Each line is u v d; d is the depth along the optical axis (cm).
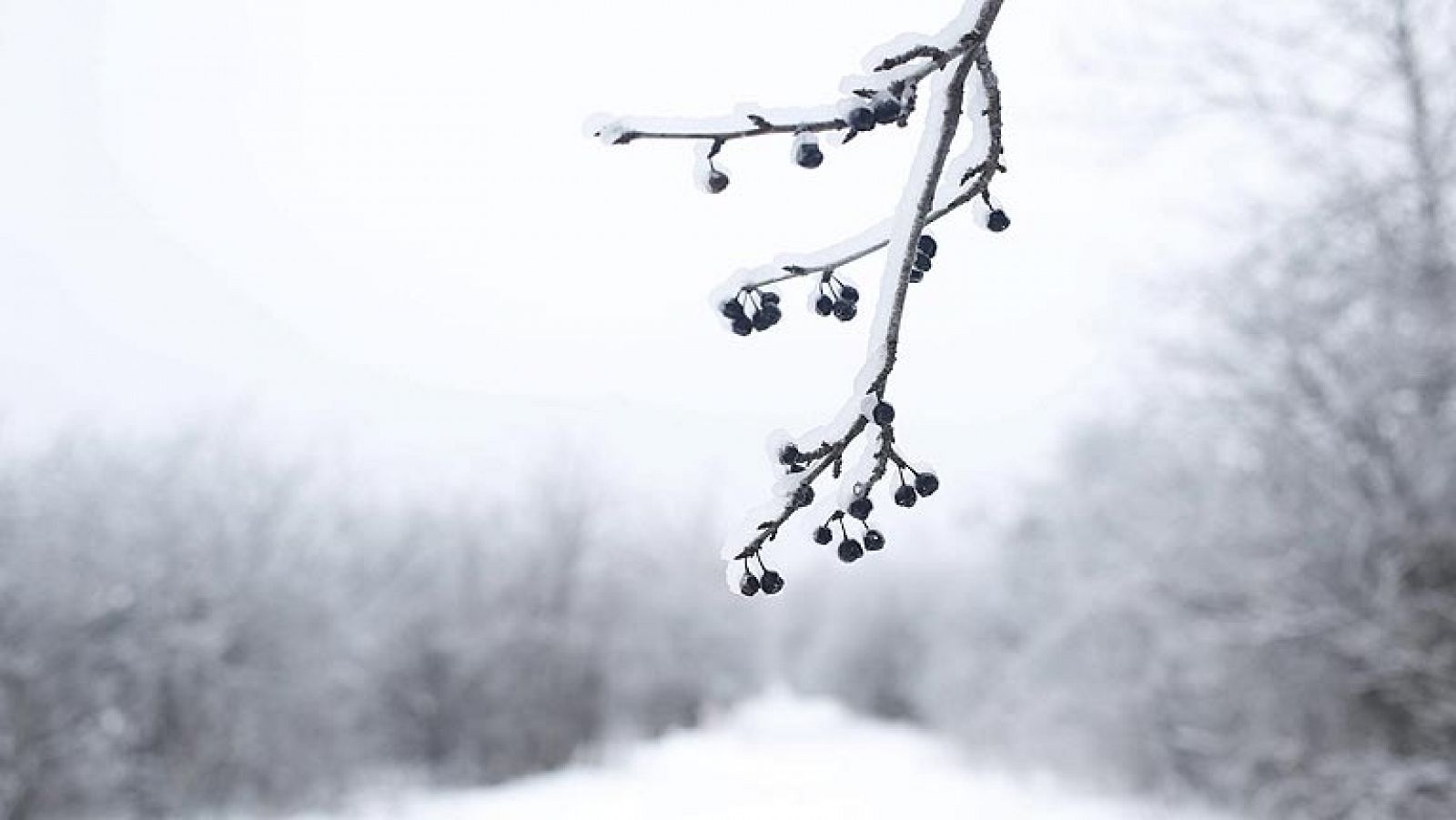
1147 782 1353
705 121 121
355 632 1717
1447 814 791
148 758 1304
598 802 1653
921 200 126
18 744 1125
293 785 1484
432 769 2003
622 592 2428
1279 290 848
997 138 139
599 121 121
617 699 2433
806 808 1525
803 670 4453
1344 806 888
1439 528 805
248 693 1390
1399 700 850
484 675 2084
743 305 139
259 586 1429
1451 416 806
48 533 1236
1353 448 841
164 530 1358
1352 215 784
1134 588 1116
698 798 1677
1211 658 1023
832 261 137
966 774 1819
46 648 1167
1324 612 838
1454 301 763
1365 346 827
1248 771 1024
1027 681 1591
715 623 2934
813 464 133
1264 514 937
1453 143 736
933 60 124
